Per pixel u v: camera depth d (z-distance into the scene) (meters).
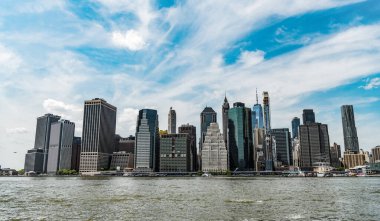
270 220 60.66
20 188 171.50
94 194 123.38
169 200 97.62
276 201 93.81
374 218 63.59
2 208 78.69
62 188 170.50
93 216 65.62
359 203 89.19
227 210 73.81
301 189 157.50
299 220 60.91
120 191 142.75
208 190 149.25
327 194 122.25
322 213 69.50
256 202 91.19
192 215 66.56
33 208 78.44
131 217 64.31
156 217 64.25
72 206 82.19
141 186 194.25
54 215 66.88
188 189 158.75
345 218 63.41
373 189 157.50
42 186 196.25
